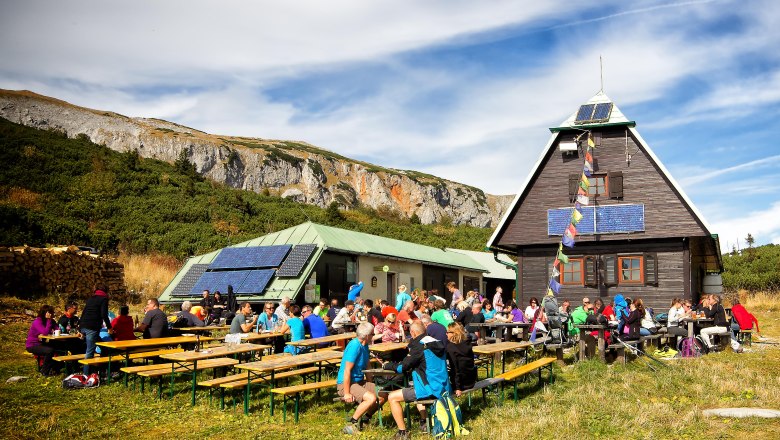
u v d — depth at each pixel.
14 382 11.91
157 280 29.77
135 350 13.34
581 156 23.50
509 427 8.79
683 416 9.19
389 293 28.17
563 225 23.25
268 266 23.17
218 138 134.25
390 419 9.52
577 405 9.77
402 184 132.62
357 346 9.20
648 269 22.20
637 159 22.67
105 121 110.81
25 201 43.59
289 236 25.59
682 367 13.12
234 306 21.17
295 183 119.12
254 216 55.22
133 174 56.88
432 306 15.98
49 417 9.46
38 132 62.53
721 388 11.10
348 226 57.94
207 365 11.05
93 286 24.91
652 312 21.12
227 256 25.36
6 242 26.95
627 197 22.62
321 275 23.56
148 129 113.69
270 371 10.79
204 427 9.13
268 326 16.03
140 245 38.38
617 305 17.86
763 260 45.78
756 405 9.82
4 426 8.80
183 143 109.69
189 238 41.66
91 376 11.86
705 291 34.25
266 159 117.75
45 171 51.25
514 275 39.75
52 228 31.30
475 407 10.11
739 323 18.47
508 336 16.47
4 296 21.11
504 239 24.19
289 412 10.05
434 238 58.91
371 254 26.11
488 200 153.38
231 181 111.00
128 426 9.20
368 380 9.53
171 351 12.79
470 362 9.20
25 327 18.09
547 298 14.66
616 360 14.03
